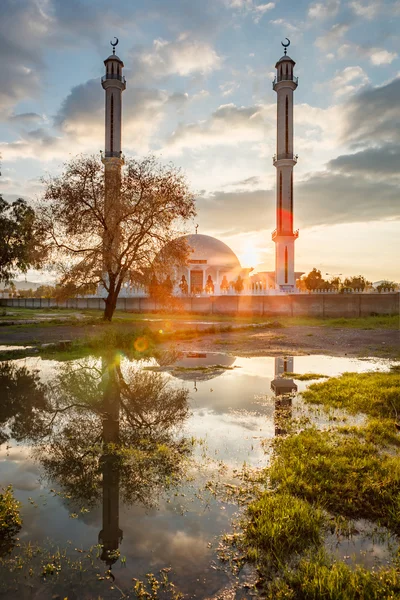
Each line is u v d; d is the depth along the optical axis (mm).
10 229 40406
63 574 3494
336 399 9133
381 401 8664
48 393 9945
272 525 4027
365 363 14727
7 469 5703
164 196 27141
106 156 58250
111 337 18859
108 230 26531
